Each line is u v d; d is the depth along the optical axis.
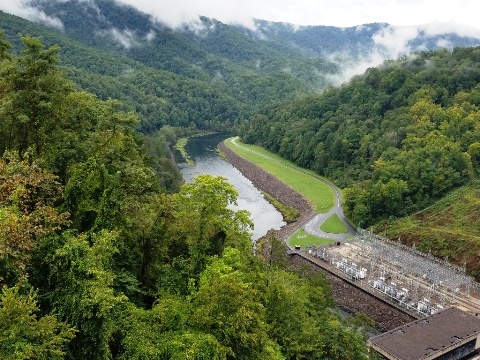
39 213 35.12
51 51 50.81
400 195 142.12
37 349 26.14
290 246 123.38
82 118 59.16
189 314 38.00
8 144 50.53
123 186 47.88
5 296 27.69
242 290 39.06
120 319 33.94
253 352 37.66
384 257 113.00
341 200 169.38
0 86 51.19
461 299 92.94
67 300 31.53
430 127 170.88
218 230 53.91
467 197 135.00
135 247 48.59
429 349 66.62
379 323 89.88
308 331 47.88
